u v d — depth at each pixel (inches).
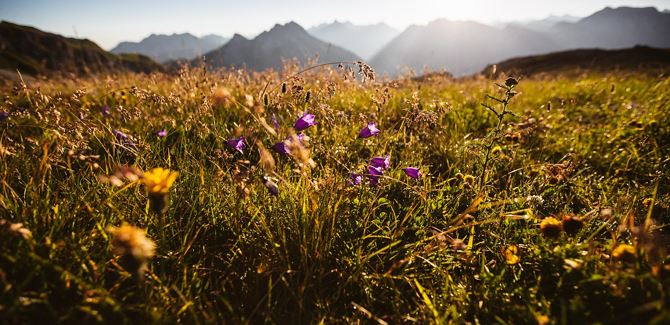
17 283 59.3
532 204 98.7
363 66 101.3
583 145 155.0
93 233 71.7
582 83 332.2
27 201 79.4
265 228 77.6
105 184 86.9
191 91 163.3
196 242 81.7
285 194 87.1
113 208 74.9
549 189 106.9
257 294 71.0
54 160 91.4
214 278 75.9
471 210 77.0
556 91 314.3
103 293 57.9
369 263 80.5
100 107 181.3
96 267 62.6
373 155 118.3
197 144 123.6
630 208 94.0
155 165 103.2
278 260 75.9
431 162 135.3
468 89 291.3
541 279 72.2
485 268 73.7
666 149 142.3
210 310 62.0
